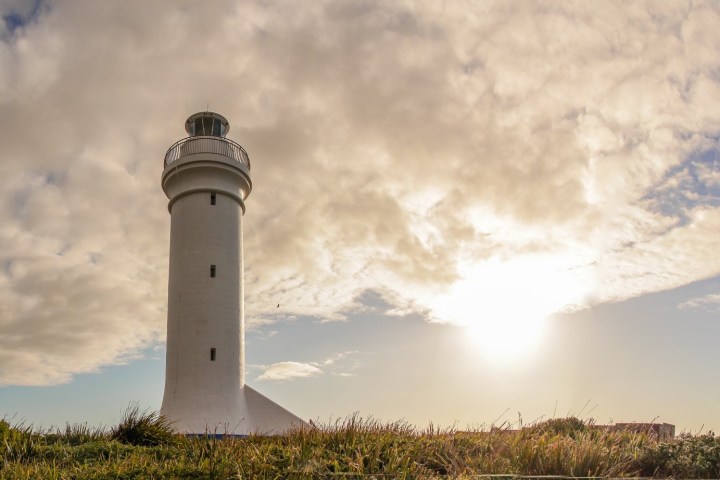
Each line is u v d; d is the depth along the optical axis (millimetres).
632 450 13273
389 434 13898
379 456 12352
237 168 35281
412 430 14922
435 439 13852
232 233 34844
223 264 33812
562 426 15906
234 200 35531
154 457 13664
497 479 10859
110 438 16641
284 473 11055
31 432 15859
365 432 14203
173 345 32656
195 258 33469
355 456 12227
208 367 31906
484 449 13047
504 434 14297
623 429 16047
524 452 12281
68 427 17219
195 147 35906
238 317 33906
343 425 14875
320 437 14070
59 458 13891
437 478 10938
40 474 11797
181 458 12609
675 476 12047
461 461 12102
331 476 11016
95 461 13609
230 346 32875
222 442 15000
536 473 11594
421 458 12531
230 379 32375
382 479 10797
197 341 32188
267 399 33344
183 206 34656
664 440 14289
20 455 13484
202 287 33031
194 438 17328
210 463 11578
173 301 33406
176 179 35062
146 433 16906
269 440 15414
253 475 10742
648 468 12539
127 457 13781
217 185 34688
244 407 32625
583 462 11906
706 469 12156
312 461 11633
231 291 33781
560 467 11711
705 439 13523
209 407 31219
